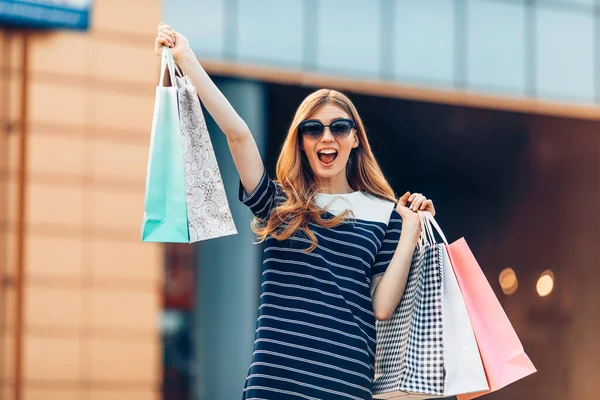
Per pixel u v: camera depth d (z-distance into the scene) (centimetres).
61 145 1631
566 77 1938
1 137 1603
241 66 1714
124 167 1662
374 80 1798
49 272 1614
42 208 1616
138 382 1653
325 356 505
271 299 515
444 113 1938
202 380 1694
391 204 553
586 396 2323
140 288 1664
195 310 1698
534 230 2250
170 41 523
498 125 2016
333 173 540
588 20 1959
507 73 1892
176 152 514
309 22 1756
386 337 549
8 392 1585
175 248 1692
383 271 541
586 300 2291
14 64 1612
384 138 1964
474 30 1870
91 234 1639
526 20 1912
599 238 2236
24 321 1598
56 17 1608
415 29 1823
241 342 1716
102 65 1658
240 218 1711
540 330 2311
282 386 501
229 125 523
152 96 1683
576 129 2083
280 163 548
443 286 547
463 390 535
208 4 1703
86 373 1622
